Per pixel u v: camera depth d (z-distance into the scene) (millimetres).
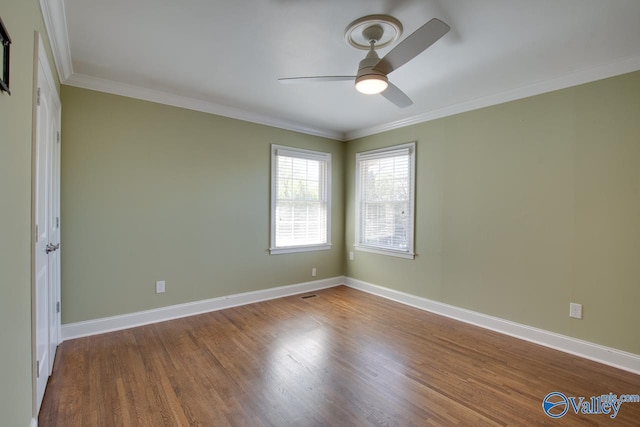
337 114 3883
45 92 1942
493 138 3209
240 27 2072
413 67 2576
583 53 2338
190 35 2174
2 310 1128
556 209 2793
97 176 2963
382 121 4164
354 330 3150
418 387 2168
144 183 3211
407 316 3568
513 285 3062
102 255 3000
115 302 3074
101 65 2629
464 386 2186
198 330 3098
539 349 2764
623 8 1810
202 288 3611
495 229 3193
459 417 1864
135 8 1874
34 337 1604
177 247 3428
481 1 1769
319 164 4738
